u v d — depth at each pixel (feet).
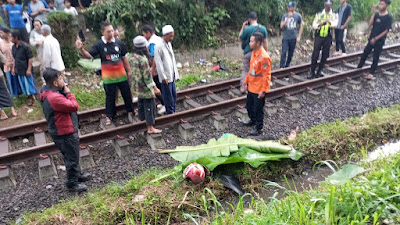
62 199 13.88
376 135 18.11
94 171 15.78
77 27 27.22
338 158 16.58
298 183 15.08
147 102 17.56
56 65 20.39
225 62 31.37
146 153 17.21
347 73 24.95
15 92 22.59
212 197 12.51
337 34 32.27
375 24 24.32
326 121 19.57
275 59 32.76
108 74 18.40
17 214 13.00
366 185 11.73
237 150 15.71
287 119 20.18
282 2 36.50
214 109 20.76
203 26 32.24
